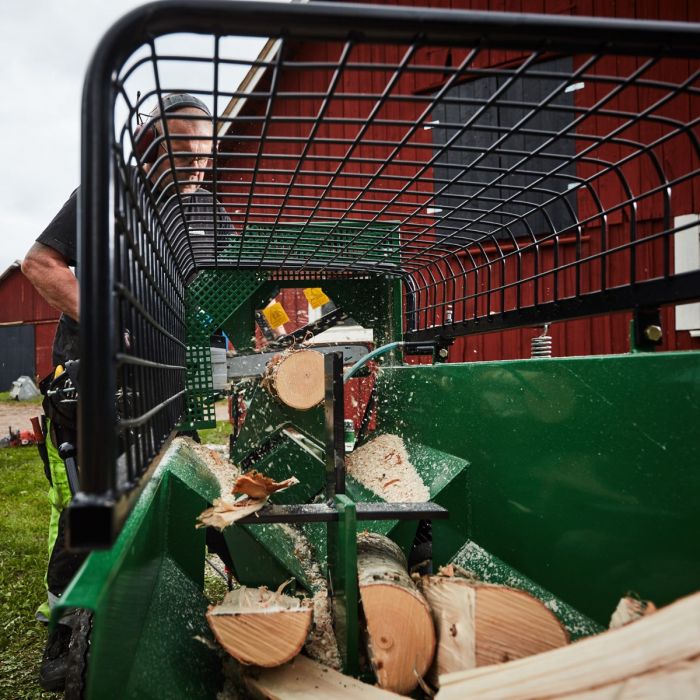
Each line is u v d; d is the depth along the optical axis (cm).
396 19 78
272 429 233
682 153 502
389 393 249
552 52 85
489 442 160
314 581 171
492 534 158
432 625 122
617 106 513
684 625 71
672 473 101
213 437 763
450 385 186
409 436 222
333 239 217
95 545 69
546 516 135
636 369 108
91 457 71
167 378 157
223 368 241
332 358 144
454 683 84
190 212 171
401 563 153
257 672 121
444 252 232
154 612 114
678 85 93
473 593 118
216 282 242
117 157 83
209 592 271
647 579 106
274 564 170
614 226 541
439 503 169
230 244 212
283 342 281
